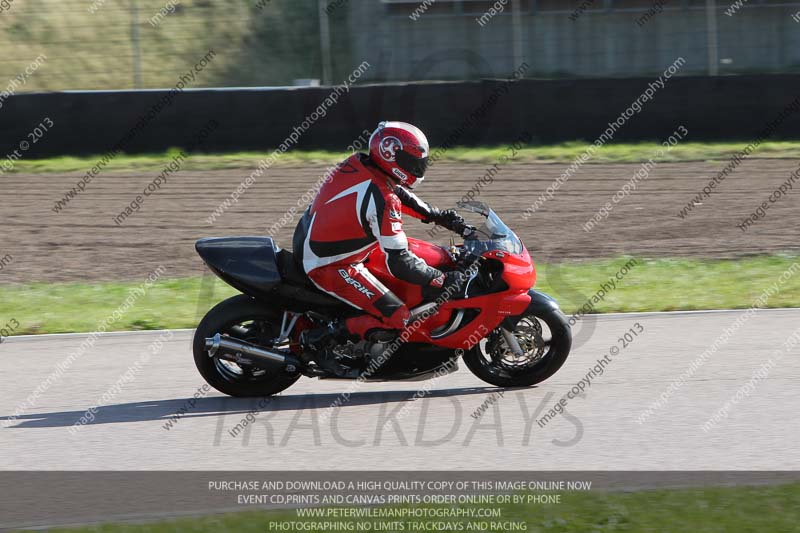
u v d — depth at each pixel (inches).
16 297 1434.5
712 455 780.6
